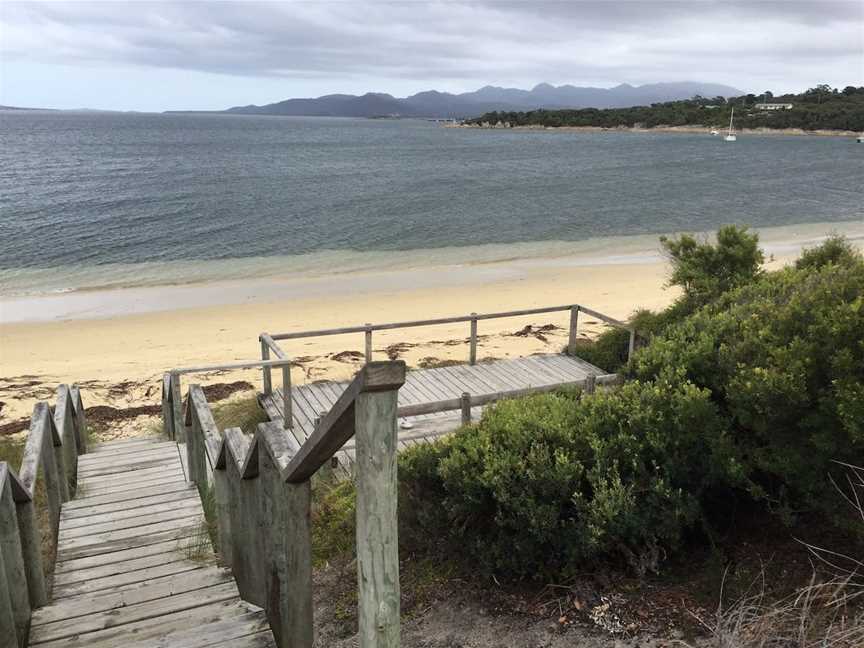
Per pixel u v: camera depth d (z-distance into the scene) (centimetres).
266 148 9581
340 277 2183
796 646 265
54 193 4231
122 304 1841
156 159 7206
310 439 202
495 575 380
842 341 351
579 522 351
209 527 502
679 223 3262
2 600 302
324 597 407
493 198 4150
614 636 308
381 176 5559
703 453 379
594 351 1044
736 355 411
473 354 1018
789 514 340
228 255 2547
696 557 357
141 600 385
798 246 2588
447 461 404
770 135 15988
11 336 1545
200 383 1198
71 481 621
